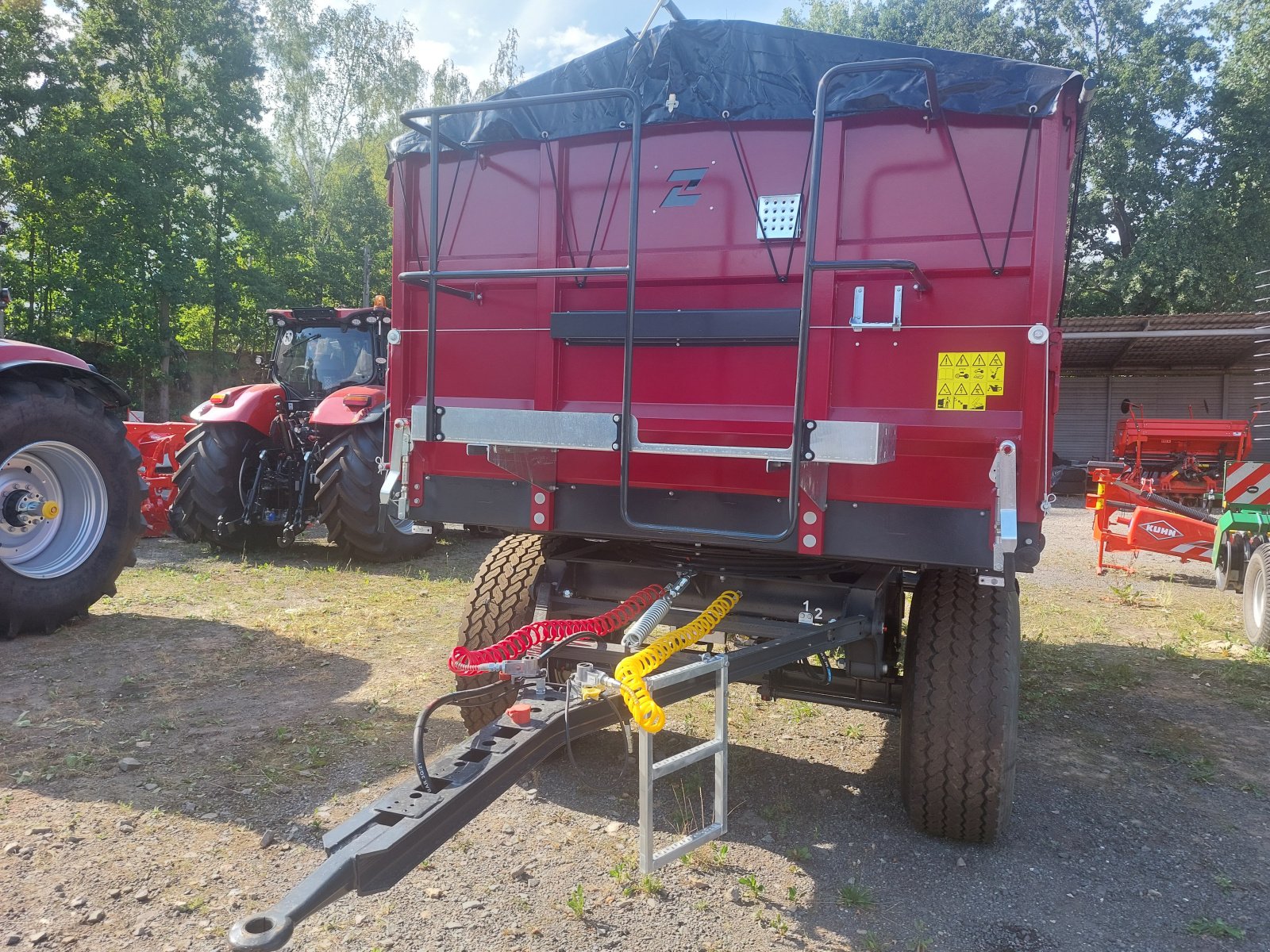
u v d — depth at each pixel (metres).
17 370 5.08
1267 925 2.61
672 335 3.05
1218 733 4.27
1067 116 2.75
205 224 27.94
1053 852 3.03
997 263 2.70
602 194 3.21
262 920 1.46
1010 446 2.61
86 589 5.27
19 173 23.61
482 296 3.37
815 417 2.89
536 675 2.62
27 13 24.05
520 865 2.79
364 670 4.67
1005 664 2.90
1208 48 27.09
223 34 28.27
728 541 2.87
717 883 2.74
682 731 4.03
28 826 2.90
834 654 4.43
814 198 2.57
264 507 8.01
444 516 3.44
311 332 8.93
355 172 34.41
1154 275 25.20
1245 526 7.33
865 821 3.21
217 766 3.41
